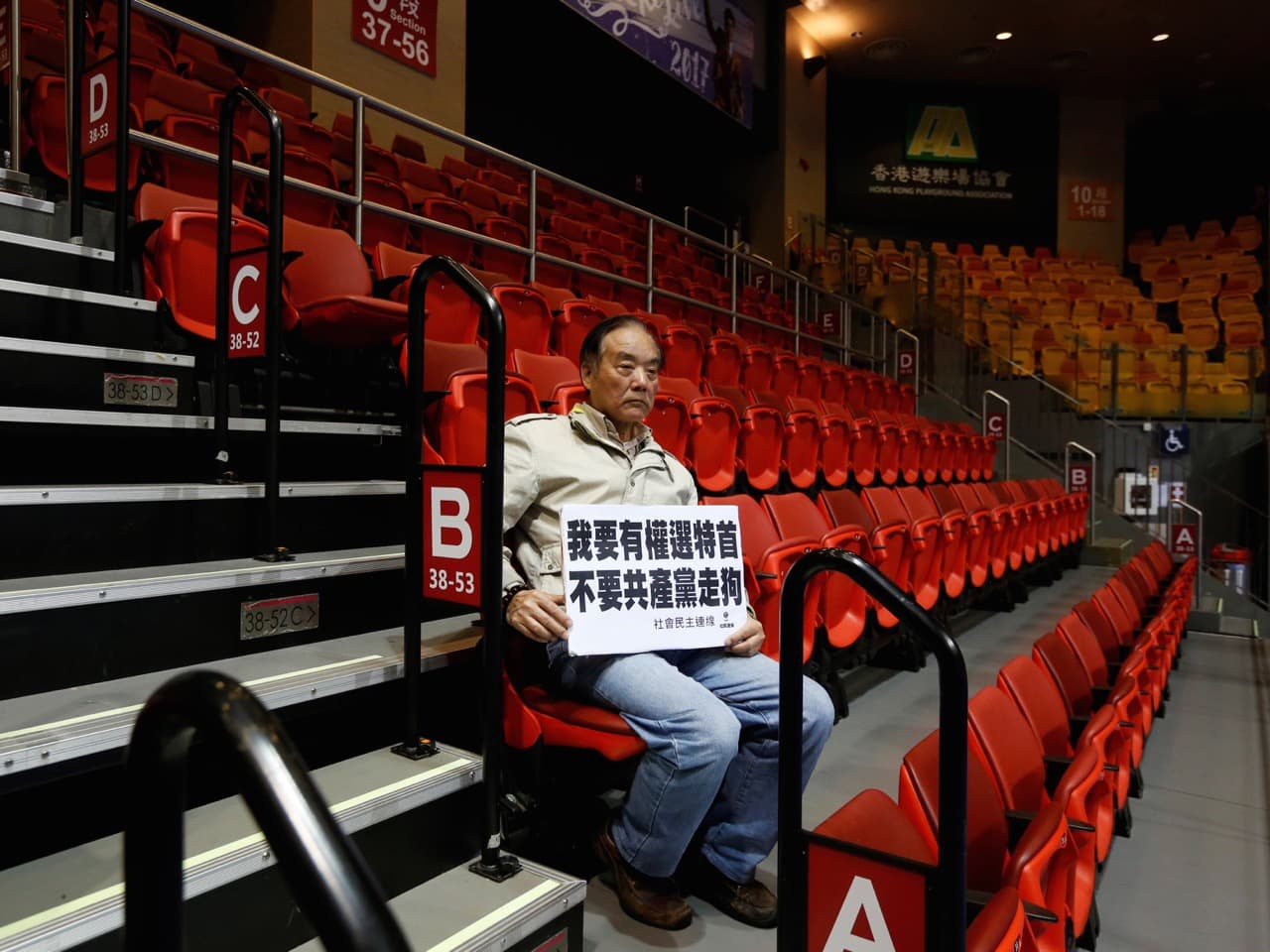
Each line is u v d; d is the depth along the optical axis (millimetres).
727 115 10898
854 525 3422
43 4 4582
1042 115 14797
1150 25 12227
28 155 3559
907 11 11883
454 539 1582
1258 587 9289
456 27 7211
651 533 1859
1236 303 12766
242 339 1961
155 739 551
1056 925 1538
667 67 9742
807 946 1188
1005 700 1968
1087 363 9844
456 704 1910
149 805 546
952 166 14625
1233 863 2340
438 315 3268
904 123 14570
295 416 2814
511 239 5492
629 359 2055
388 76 6633
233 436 2215
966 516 4414
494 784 1548
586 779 1982
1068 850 1568
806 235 11453
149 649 1567
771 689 1854
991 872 1586
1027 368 10500
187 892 1183
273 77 6250
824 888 1174
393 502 2289
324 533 2129
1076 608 3182
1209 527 9594
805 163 12453
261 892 1281
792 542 2656
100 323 2293
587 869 2014
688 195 12484
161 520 1788
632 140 11695
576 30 8750
